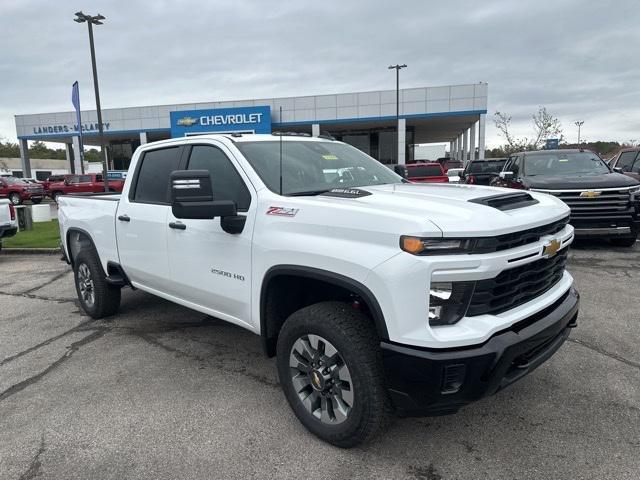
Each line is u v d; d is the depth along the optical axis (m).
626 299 5.61
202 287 3.77
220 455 2.93
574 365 3.96
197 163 3.92
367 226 2.60
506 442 2.97
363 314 2.82
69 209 5.75
